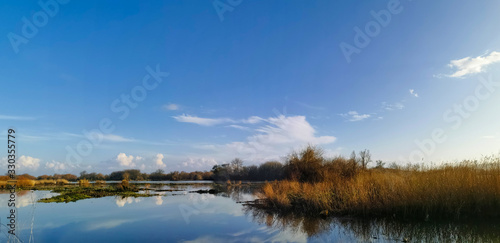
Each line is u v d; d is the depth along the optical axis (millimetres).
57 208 18531
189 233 11359
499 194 11594
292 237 10586
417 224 11492
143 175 92062
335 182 18453
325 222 13023
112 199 24688
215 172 79688
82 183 45438
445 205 11930
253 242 9992
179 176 94125
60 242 9945
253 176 68312
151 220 14133
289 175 25594
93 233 11328
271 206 18375
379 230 11055
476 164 14219
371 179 16484
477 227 10523
